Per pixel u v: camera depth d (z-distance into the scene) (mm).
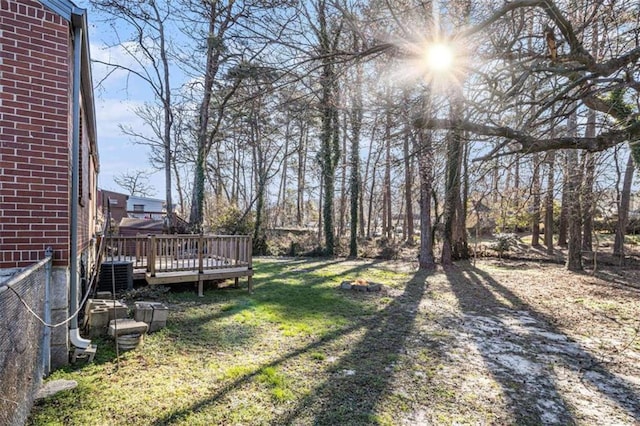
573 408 3363
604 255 14594
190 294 7699
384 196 21766
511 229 21031
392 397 3455
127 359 4090
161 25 13922
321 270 12273
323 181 18141
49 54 3637
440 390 3641
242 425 2881
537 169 4598
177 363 4051
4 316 2098
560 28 2859
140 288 7379
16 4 3479
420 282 10172
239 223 17484
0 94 3400
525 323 6242
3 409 2088
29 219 3535
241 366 4023
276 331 5367
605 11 3254
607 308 7324
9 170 3443
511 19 3209
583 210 8078
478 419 3121
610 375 4117
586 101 3746
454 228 15242
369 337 5242
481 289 9219
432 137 3955
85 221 6316
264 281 9781
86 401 3143
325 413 3113
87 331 4797
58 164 3676
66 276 3736
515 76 3277
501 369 4227
